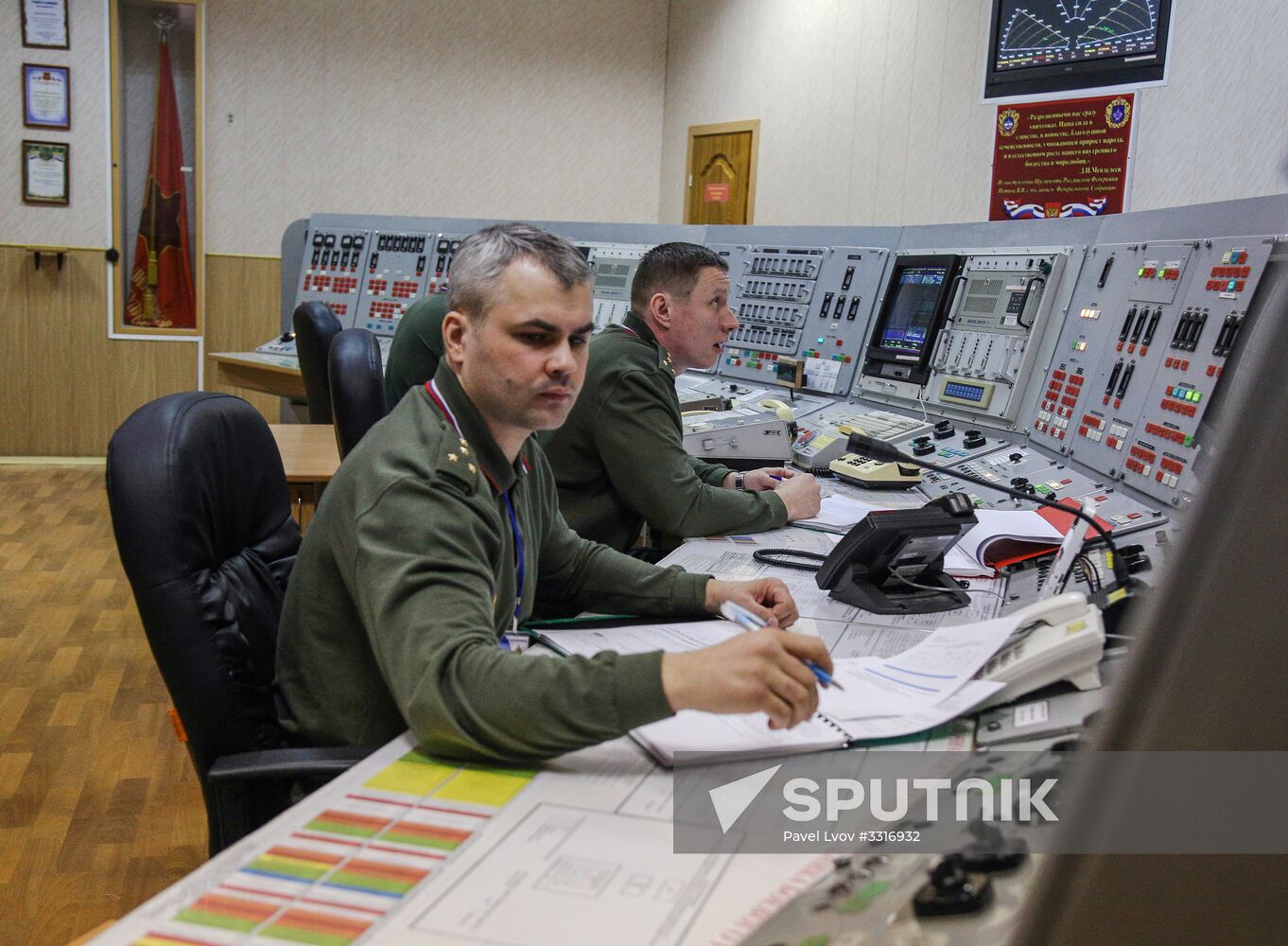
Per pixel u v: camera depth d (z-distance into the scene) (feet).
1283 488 0.89
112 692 10.47
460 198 23.06
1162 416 6.57
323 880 2.63
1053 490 7.33
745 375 12.28
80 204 20.76
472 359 4.09
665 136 23.20
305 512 10.19
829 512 7.38
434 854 2.76
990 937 2.15
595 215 23.47
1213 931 0.95
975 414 9.23
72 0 20.21
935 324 9.96
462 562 3.68
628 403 6.94
